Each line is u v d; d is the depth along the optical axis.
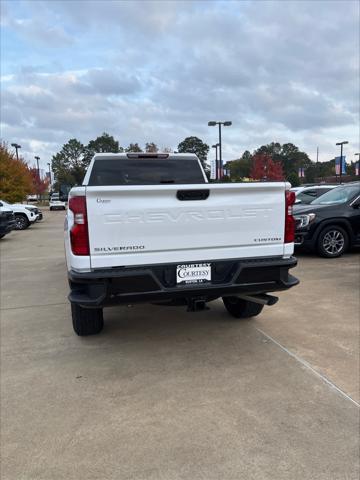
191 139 73.50
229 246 3.79
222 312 5.39
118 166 5.77
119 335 4.64
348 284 6.60
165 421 2.94
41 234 17.55
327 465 2.46
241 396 3.26
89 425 2.91
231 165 102.00
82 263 3.46
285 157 113.06
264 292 3.96
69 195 3.56
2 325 5.08
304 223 8.95
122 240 3.51
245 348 4.19
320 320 4.95
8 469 2.48
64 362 3.96
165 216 3.58
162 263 3.62
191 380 3.54
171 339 4.49
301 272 7.51
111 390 3.40
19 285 7.37
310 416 2.96
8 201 27.61
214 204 3.70
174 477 2.39
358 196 9.15
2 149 28.30
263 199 3.84
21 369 3.82
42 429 2.87
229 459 2.53
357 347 4.14
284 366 3.76
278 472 2.41
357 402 3.13
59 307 5.84
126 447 2.66
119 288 3.49
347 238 9.05
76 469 2.47
